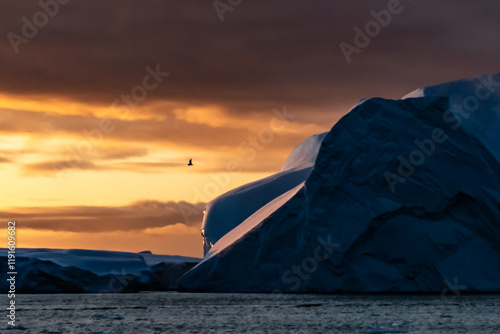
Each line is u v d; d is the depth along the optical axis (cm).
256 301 6656
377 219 7444
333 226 7581
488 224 7500
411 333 3734
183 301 6925
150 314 5250
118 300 7250
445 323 4275
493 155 7694
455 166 7631
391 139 7762
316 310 5419
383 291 7362
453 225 7550
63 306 6284
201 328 4138
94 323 4488
